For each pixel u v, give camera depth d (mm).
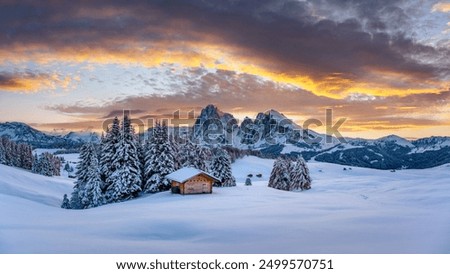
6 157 111062
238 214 31297
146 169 57625
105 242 21359
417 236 20938
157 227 25609
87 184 53719
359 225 25109
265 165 156500
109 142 57688
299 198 48688
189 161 66938
